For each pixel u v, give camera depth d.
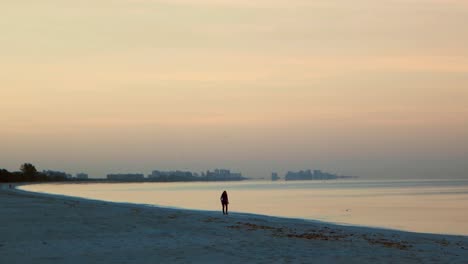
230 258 19.59
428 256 21.31
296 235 28.19
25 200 63.69
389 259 20.06
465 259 20.80
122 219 35.56
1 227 29.52
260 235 27.31
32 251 21.02
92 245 22.81
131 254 20.42
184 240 24.70
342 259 19.78
